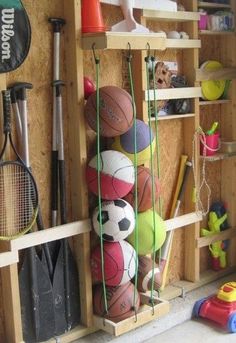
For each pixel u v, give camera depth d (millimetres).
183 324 3213
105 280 2727
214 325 3199
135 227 2791
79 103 2666
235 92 3529
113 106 2574
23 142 2498
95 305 2838
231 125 3584
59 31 2615
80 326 2861
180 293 3373
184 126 3375
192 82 3283
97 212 2711
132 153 2734
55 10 2617
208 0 3408
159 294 3256
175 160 3369
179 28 3277
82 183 2730
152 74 2936
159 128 3236
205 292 3449
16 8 2385
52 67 2643
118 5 2762
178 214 3402
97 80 2627
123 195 2678
